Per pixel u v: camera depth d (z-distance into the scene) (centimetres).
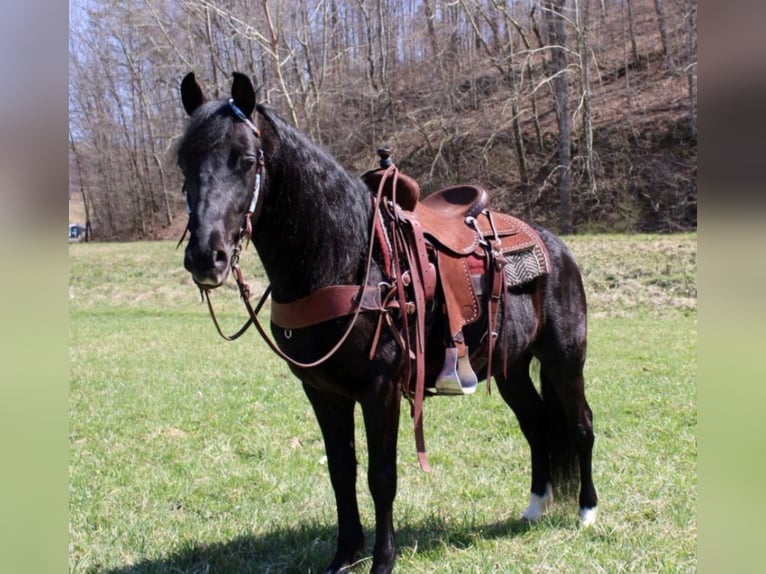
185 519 414
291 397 733
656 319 1271
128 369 916
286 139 296
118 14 2612
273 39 1647
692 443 540
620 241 1702
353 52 2817
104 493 456
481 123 2592
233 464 515
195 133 270
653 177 2189
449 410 659
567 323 401
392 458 312
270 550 372
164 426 627
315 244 298
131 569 346
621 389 721
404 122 2695
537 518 407
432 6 2623
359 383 308
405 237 328
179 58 2395
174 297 1745
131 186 3161
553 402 409
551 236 416
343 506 338
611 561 342
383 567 314
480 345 363
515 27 2441
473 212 377
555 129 2508
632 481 456
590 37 2789
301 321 302
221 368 910
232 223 264
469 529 392
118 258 2036
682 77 2502
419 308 317
